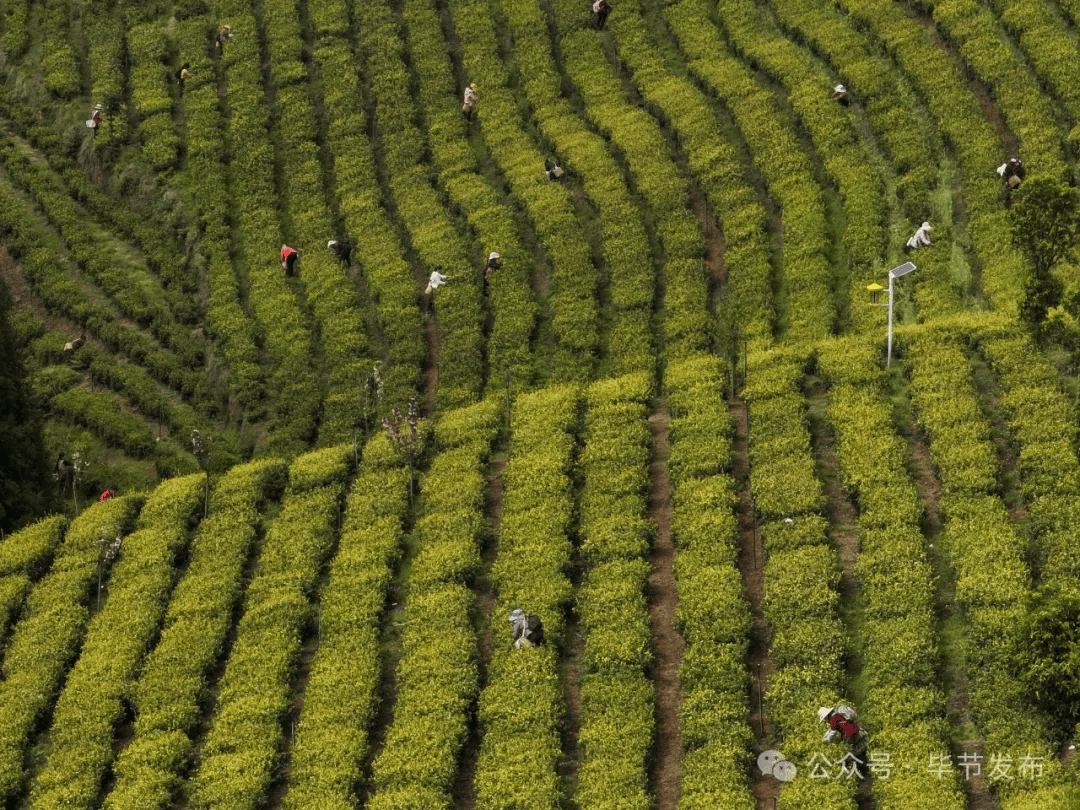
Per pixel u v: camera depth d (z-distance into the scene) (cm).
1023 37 6600
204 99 7694
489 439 5231
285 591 4625
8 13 8769
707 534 4425
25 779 4200
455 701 3991
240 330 6300
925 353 5069
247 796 3828
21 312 7012
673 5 7581
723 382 5222
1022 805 3222
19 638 4703
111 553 5019
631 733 3750
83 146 7750
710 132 6600
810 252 5797
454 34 7856
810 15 7194
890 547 4178
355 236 6606
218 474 5628
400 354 5862
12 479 5578
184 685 4319
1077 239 4494
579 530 4603
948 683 3775
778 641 3928
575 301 5869
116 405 6319
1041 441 4478
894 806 3316
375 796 3725
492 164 6881
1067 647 3453
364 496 5019
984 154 5991
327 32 7962
